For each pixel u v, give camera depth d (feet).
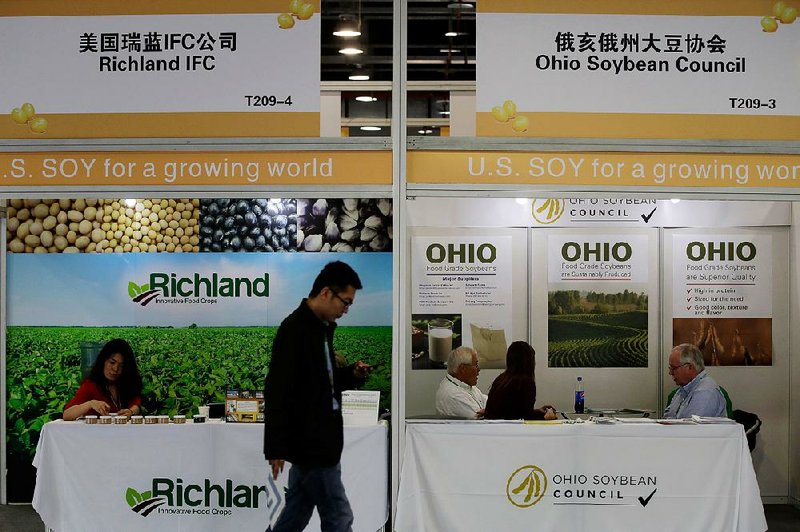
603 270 25.39
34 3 16.31
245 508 16.87
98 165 16.30
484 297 25.44
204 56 16.25
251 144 16.20
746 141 16.30
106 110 16.29
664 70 16.29
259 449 16.85
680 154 16.28
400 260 16.07
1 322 24.86
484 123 16.26
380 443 16.58
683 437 16.19
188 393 24.99
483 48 16.30
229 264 24.95
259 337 24.95
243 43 16.24
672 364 20.79
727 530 16.21
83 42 16.30
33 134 16.30
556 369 25.39
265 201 24.97
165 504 17.02
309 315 16.55
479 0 16.31
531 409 21.34
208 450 16.97
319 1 16.24
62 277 24.94
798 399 24.73
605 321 25.39
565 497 16.12
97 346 24.91
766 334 25.18
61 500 17.16
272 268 24.97
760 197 16.30
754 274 25.22
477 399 22.61
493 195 16.16
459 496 16.05
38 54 16.30
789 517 23.52
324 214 24.99
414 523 15.97
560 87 16.25
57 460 17.19
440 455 16.05
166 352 24.97
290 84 16.22
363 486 16.55
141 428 17.03
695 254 25.29
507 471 16.10
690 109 16.29
